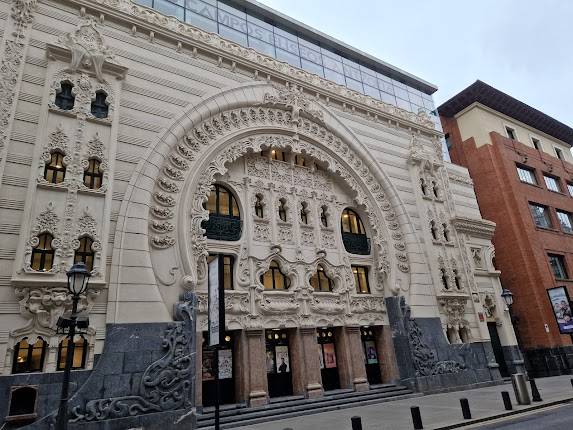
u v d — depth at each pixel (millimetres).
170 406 12828
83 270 9500
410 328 20609
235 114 19156
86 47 15125
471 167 33688
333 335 19781
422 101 31453
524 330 28781
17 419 10461
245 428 13086
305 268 19172
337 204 22156
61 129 13789
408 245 22938
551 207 34219
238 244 17625
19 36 14070
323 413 15531
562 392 17172
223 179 18297
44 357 11508
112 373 12195
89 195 13617
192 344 13961
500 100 35094
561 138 40969
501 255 30875
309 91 22781
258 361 16188
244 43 22281
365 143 24219
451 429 11430
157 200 15305
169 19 18438
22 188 12570
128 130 15406
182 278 14836
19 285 11469
